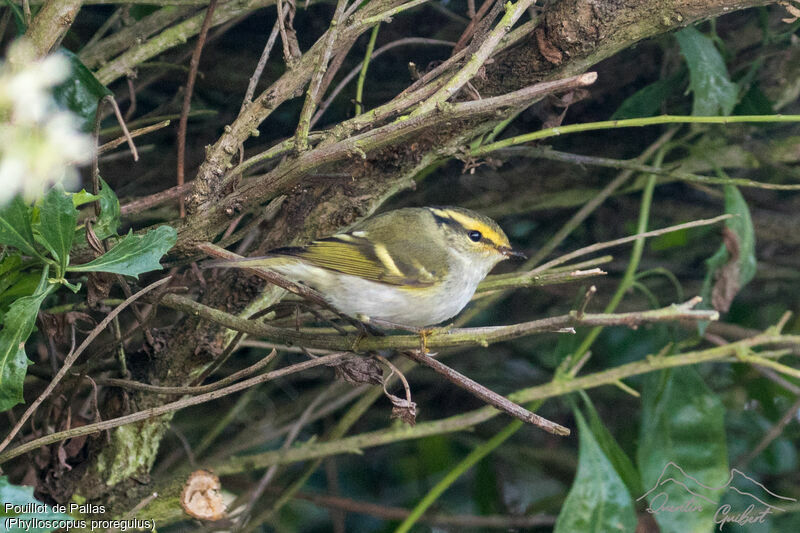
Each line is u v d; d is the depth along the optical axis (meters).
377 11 6.03
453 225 6.88
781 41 8.12
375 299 6.29
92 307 5.76
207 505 6.35
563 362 7.92
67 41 8.34
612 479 7.29
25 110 3.20
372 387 8.75
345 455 10.61
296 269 6.18
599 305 10.33
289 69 5.57
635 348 9.94
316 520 10.44
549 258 10.16
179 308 5.83
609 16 5.77
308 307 6.09
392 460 10.63
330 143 5.50
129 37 7.24
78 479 6.40
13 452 5.05
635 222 9.73
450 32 8.78
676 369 8.03
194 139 8.90
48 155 3.18
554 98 6.39
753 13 8.42
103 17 8.49
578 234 10.27
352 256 6.27
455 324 8.93
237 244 8.25
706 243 10.30
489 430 10.24
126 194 8.59
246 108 5.57
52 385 5.11
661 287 10.37
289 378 9.98
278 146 5.60
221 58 8.70
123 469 6.43
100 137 7.94
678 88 8.44
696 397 7.96
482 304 9.00
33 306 4.78
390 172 6.43
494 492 10.03
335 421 10.21
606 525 7.15
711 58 7.29
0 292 5.32
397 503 10.52
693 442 7.86
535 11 7.24
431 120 4.80
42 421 6.95
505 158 8.21
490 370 10.52
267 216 6.49
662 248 9.57
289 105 8.84
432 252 6.58
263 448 10.36
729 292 7.80
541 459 10.14
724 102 7.25
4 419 7.85
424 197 9.50
